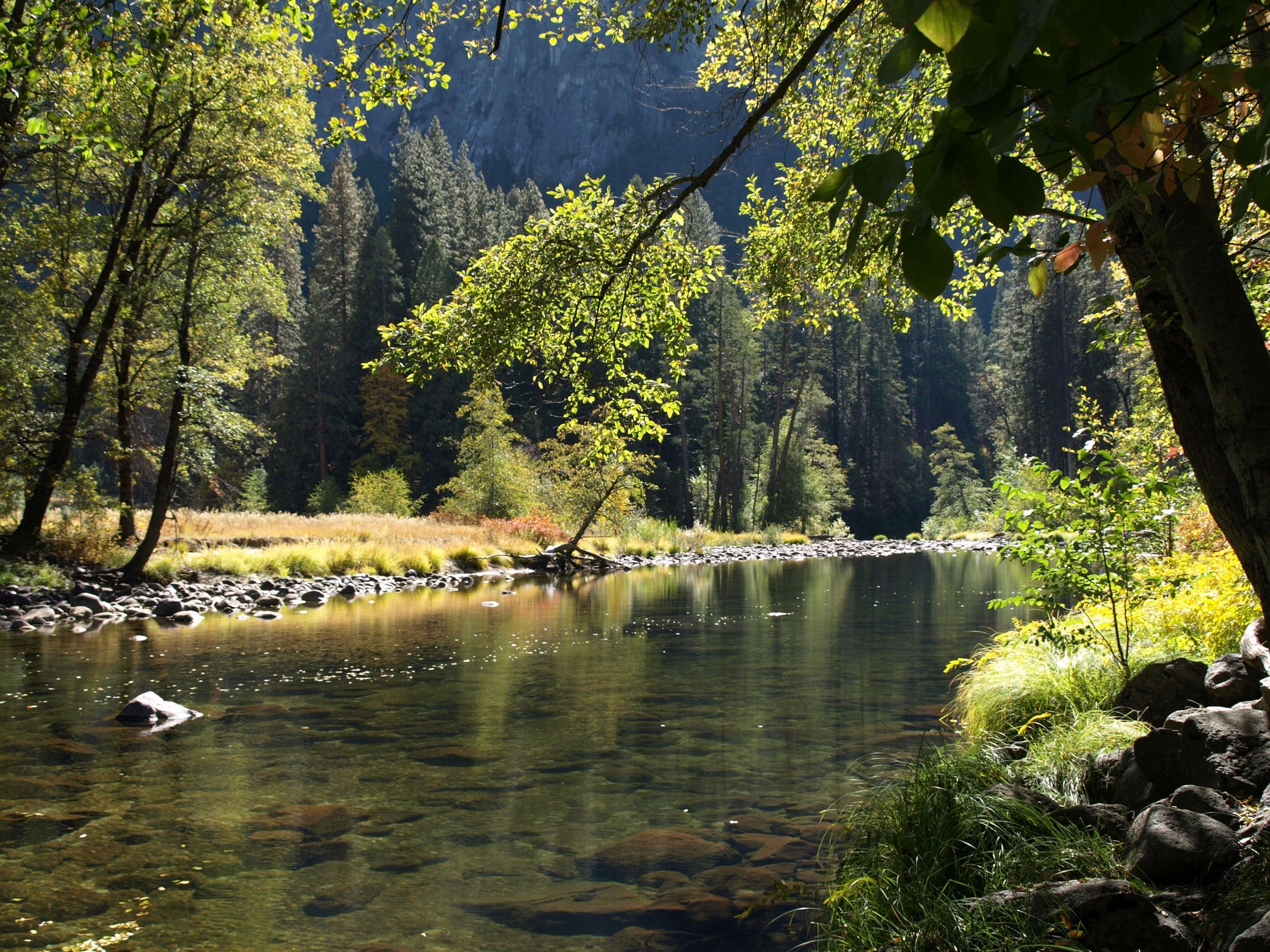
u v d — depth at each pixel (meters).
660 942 3.35
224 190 15.95
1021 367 53.94
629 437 6.55
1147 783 3.85
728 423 50.72
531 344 6.14
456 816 4.75
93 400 16.36
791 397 57.78
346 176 55.16
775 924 3.47
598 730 6.54
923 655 9.56
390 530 25.70
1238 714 3.76
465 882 3.91
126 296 15.48
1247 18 1.12
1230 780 3.48
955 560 28.73
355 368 51.25
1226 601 5.74
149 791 5.17
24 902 3.71
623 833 4.48
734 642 10.75
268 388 51.00
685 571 24.30
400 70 5.43
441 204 61.38
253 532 23.34
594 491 27.94
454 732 6.51
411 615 13.83
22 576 14.21
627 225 5.45
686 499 52.41
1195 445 3.29
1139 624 6.35
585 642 10.88
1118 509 5.60
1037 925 2.84
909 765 5.05
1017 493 5.96
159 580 16.06
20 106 6.45
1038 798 3.95
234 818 4.72
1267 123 1.17
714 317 49.12
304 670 8.97
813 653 9.77
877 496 64.06
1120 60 0.95
